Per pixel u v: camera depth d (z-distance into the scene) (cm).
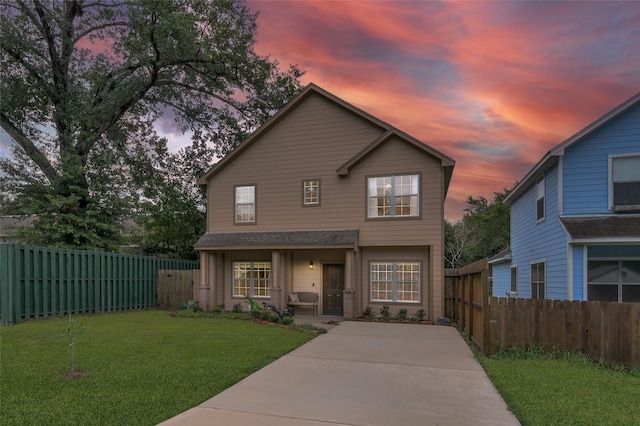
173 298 1695
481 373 664
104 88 2108
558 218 1138
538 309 802
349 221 1509
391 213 1464
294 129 1611
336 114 1562
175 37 1873
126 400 493
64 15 1970
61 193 1806
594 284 1052
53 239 1712
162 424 427
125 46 1972
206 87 2389
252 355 749
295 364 712
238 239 1576
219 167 1694
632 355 728
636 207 1064
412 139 1432
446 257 3491
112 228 1836
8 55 1880
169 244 2328
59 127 2016
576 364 729
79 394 511
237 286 1675
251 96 2383
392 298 1477
